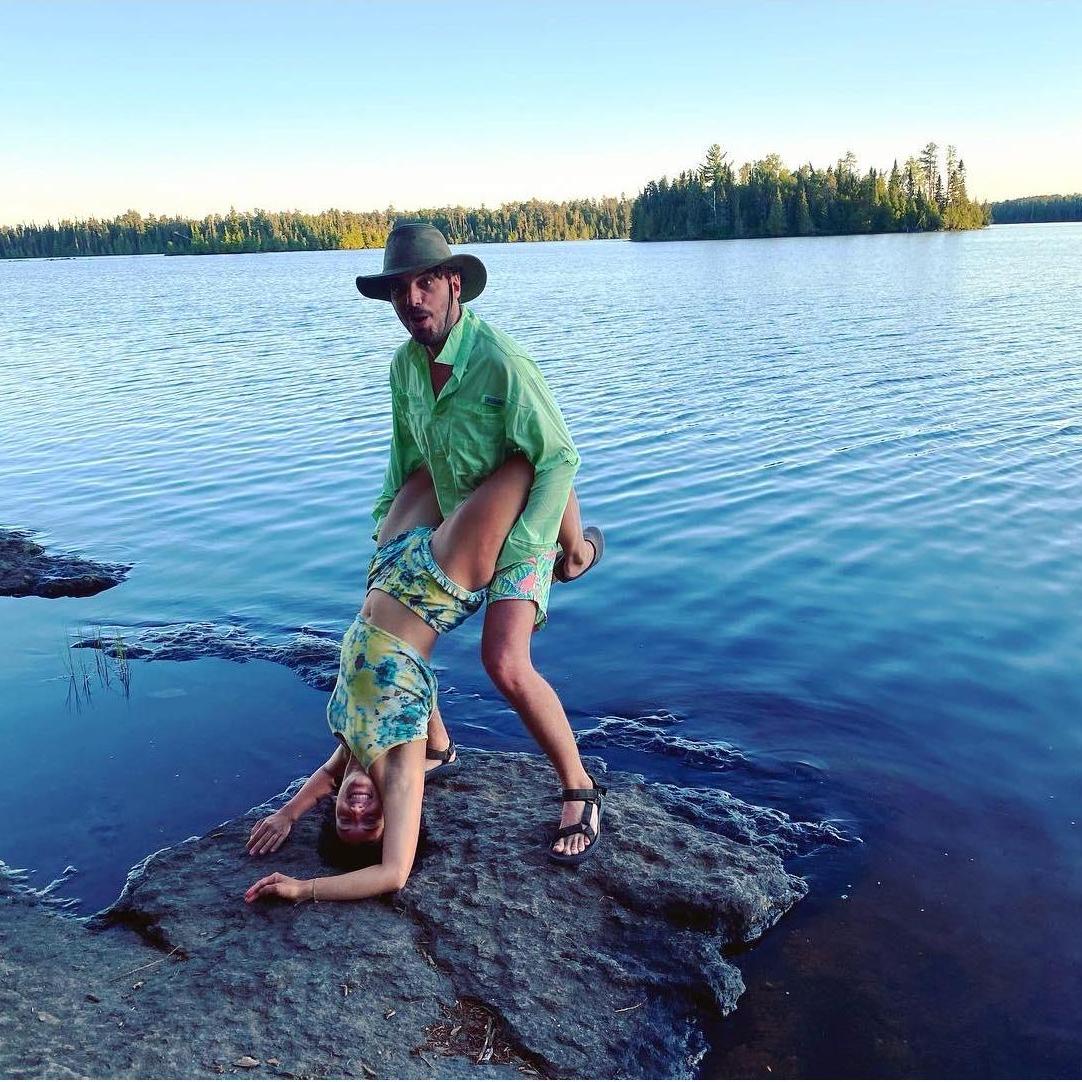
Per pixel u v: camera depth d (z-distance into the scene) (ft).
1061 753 14.60
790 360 54.44
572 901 11.20
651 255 282.15
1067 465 29.71
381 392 48.01
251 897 11.09
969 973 10.52
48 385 54.75
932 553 22.88
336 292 148.97
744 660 17.79
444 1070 8.98
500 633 11.41
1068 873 12.03
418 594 11.62
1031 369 47.85
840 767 14.33
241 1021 9.31
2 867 12.27
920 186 465.47
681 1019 9.87
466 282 11.39
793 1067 9.39
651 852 11.94
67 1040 8.96
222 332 85.15
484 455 11.51
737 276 149.07
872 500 27.12
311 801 12.57
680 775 14.23
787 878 11.89
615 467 31.68
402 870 11.30
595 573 22.38
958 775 14.11
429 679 11.84
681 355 58.49
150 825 13.16
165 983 9.86
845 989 10.34
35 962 10.25
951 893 11.73
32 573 23.25
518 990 9.96
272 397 47.78
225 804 13.64
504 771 13.92
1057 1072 9.29
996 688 16.51
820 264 177.78
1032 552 22.67
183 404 46.70
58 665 18.34
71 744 15.34
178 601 21.63
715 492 28.45
